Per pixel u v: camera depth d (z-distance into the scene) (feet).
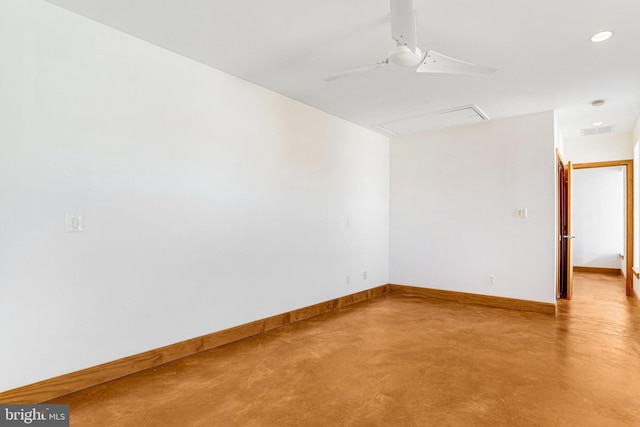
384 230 17.92
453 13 7.30
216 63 10.00
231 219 10.77
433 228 16.84
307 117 13.42
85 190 7.76
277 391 7.64
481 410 6.87
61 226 7.41
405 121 15.42
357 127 16.08
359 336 11.26
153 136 8.94
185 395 7.45
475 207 15.64
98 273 7.97
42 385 7.14
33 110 7.05
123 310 8.38
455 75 10.46
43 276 7.16
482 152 15.49
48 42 7.24
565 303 15.48
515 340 10.79
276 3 7.10
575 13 7.31
